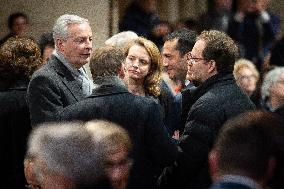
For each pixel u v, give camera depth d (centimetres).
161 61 1170
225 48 1029
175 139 1113
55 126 639
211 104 1005
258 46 2191
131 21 2067
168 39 1256
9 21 1925
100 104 973
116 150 733
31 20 1941
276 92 1377
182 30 1264
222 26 2167
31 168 654
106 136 726
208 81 1034
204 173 1009
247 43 2186
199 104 1010
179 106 1184
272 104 1385
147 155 991
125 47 1170
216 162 640
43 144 620
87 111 972
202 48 1034
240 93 1025
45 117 1048
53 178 611
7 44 1123
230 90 1019
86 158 614
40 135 627
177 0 2388
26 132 1111
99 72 988
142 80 1165
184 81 1271
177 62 1253
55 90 1062
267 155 629
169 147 986
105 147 639
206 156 1000
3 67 1112
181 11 2394
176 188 1028
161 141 980
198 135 999
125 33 1231
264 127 642
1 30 1986
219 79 1029
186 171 1007
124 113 971
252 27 2188
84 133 625
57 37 1089
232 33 2178
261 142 633
